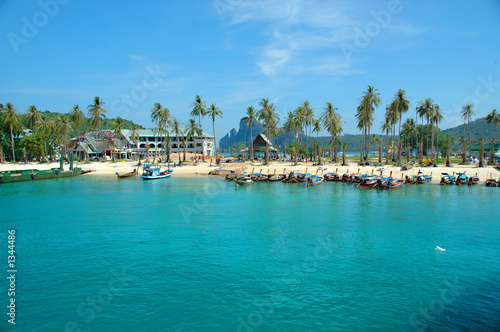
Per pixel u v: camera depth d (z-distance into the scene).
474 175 68.88
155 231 30.50
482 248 25.03
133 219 35.50
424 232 29.44
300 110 104.38
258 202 46.03
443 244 26.05
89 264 22.47
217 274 20.69
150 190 59.47
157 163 106.88
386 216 36.03
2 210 40.81
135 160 119.12
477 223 32.50
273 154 144.25
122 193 55.84
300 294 18.08
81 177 83.88
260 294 18.14
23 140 112.69
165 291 18.55
